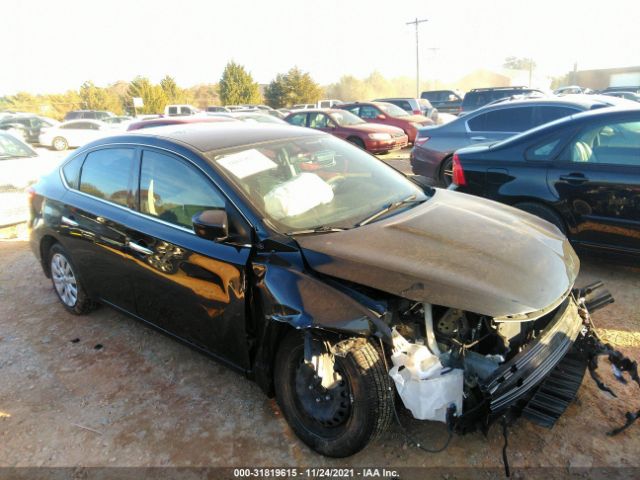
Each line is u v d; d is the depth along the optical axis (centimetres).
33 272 561
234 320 281
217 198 297
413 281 236
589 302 312
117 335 405
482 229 294
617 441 262
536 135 482
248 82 5316
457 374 233
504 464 239
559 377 276
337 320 230
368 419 239
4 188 678
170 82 5559
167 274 314
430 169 876
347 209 317
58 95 5512
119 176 364
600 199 435
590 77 5478
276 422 294
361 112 1664
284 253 265
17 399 328
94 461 272
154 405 314
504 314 225
